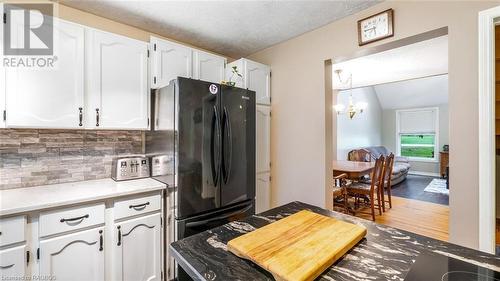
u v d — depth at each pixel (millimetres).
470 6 1462
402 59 3068
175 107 1770
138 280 1736
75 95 1683
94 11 1953
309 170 2354
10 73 1465
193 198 1843
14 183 1692
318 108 2271
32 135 1753
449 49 1535
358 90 6602
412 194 5008
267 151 2672
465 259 797
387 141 8078
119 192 1629
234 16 2047
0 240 1255
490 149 1385
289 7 1901
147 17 2059
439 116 7066
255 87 2562
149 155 2195
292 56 2500
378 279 688
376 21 1849
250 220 1162
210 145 1938
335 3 1853
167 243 1869
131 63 1936
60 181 1867
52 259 1406
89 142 2004
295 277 640
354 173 3674
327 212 1279
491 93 1389
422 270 730
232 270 744
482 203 1402
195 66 2303
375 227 1074
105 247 1605
